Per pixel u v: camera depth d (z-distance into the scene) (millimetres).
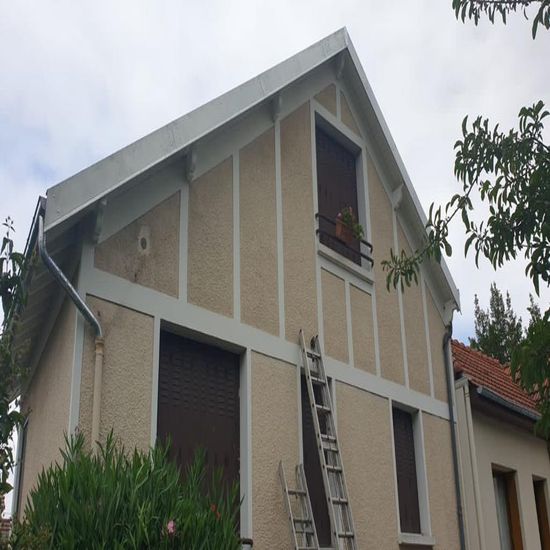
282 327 7762
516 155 5074
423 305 10750
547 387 4902
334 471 7555
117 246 6152
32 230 5613
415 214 10664
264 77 7828
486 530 10508
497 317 24516
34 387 7484
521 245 4961
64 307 6105
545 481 12789
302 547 6941
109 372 5801
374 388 9039
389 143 10359
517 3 5273
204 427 6691
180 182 6902
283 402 7465
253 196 7836
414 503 9555
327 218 9008
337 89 9914
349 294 9062
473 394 10953
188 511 4633
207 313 6844
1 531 4430
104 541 4270
